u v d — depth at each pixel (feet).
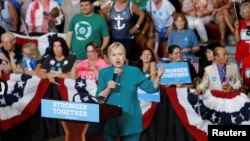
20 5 89.25
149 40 83.87
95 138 54.60
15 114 69.87
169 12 84.64
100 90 55.52
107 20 84.33
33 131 70.28
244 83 74.23
